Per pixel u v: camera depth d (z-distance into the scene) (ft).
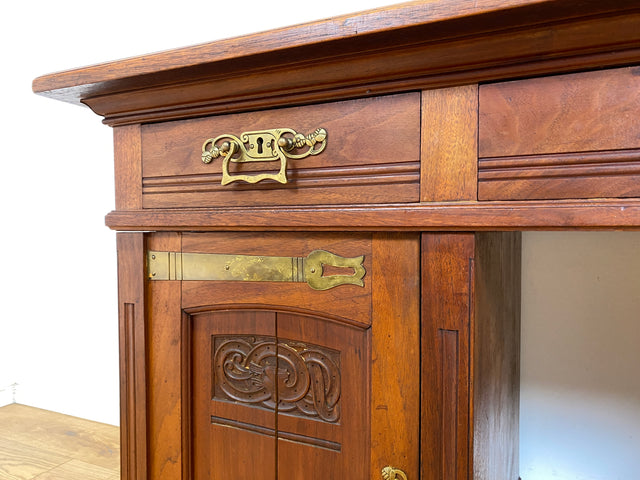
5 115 5.25
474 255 1.71
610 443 2.98
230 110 2.09
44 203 5.08
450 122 1.70
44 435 4.68
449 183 1.71
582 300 3.00
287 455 2.16
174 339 2.33
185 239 2.28
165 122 2.27
